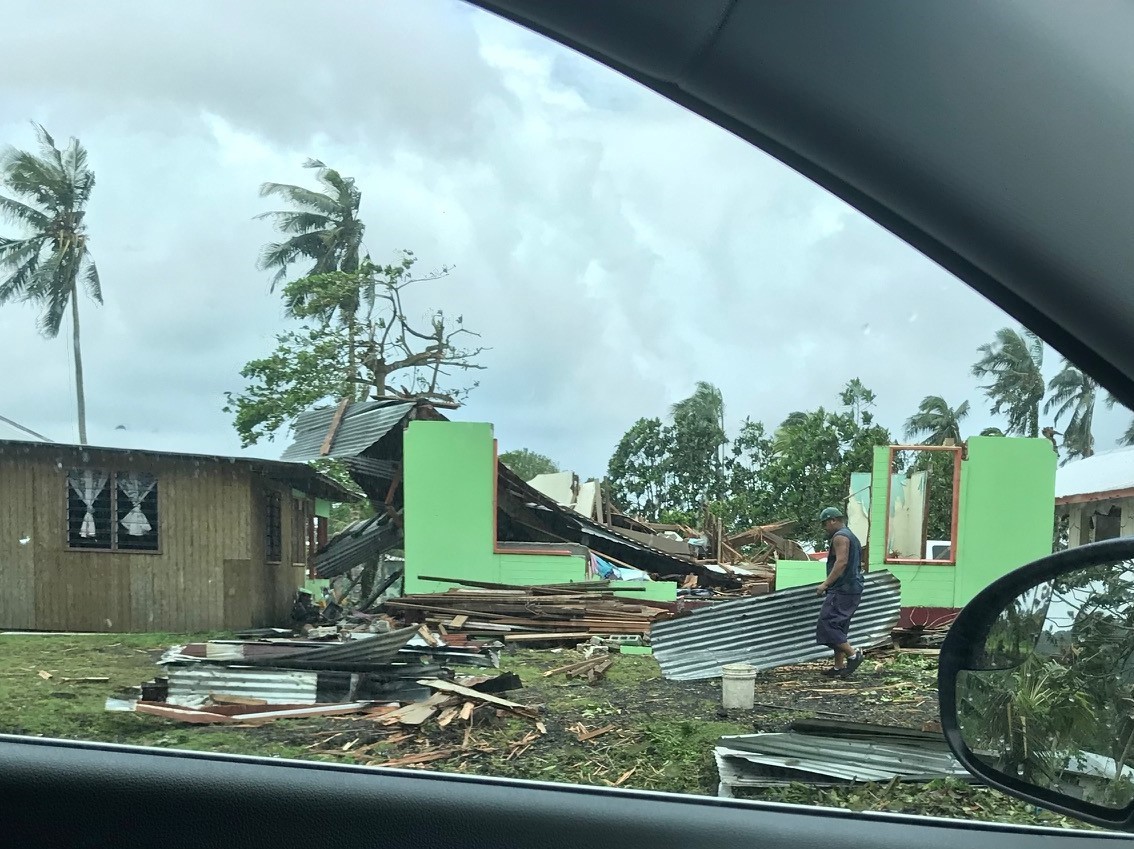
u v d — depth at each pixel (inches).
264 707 256.4
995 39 69.5
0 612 576.7
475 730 229.1
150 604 601.6
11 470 593.6
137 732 234.7
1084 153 69.0
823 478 627.2
